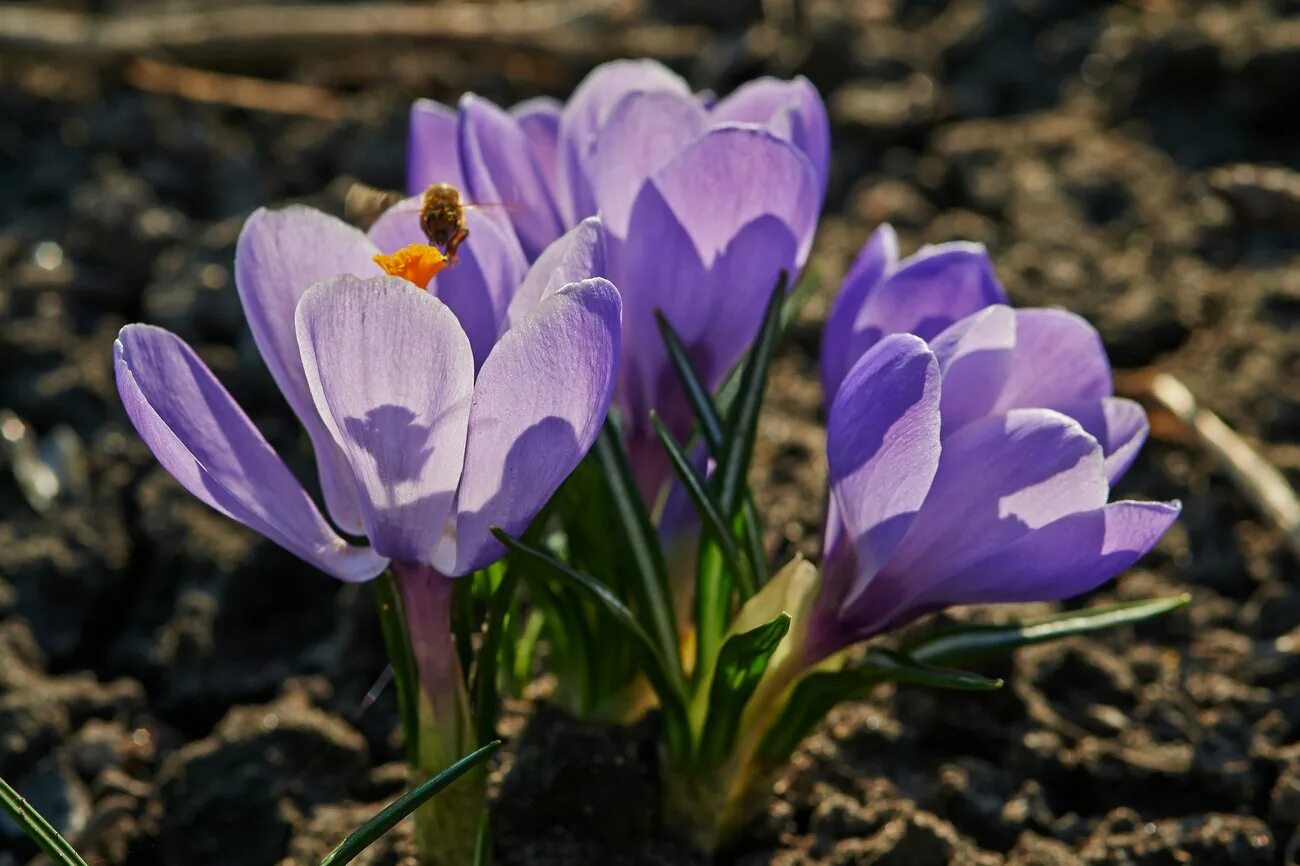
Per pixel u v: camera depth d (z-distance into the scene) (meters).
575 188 0.67
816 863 0.71
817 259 0.98
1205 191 1.04
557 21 1.22
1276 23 1.14
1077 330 0.65
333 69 1.16
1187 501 0.82
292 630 0.79
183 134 1.06
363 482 0.62
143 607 0.79
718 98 1.14
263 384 0.87
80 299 0.94
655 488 0.69
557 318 0.61
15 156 1.07
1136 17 1.21
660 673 0.67
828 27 1.15
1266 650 0.76
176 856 0.72
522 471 0.62
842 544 0.66
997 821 0.72
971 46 1.19
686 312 0.67
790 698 0.67
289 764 0.73
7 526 0.81
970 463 0.64
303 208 0.64
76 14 1.24
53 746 0.75
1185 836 0.71
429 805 0.67
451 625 0.66
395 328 0.61
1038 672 0.76
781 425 0.84
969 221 1.02
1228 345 0.89
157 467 0.83
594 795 0.70
